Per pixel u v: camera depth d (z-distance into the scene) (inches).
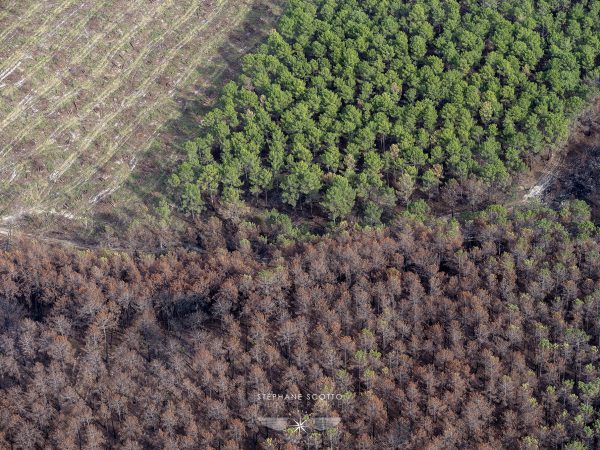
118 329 7519.7
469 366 7003.0
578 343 7062.0
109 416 6875.0
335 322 7224.4
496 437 6609.3
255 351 7121.1
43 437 6786.4
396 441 6501.0
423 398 6815.9
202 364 6998.0
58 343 7165.4
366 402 6737.2
